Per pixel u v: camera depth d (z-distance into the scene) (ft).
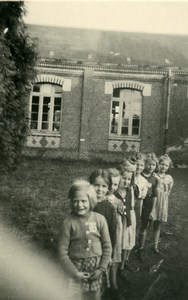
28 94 22.18
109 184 10.66
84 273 8.96
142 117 44.39
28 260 11.68
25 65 21.72
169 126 42.91
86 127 43.32
